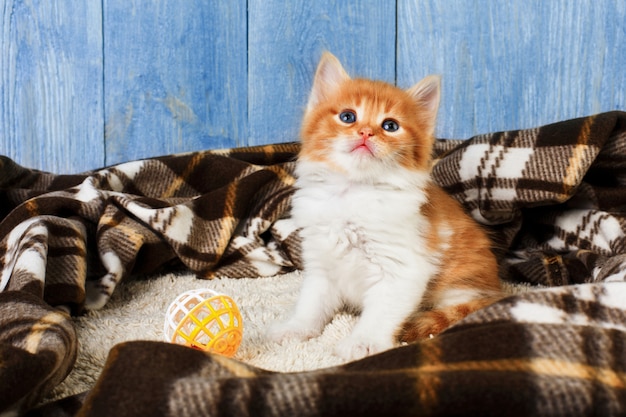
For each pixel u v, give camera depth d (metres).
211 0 0.55
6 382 0.27
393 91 0.42
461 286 0.41
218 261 0.46
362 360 0.28
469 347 0.27
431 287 0.41
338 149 0.40
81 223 0.44
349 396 0.24
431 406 0.24
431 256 0.40
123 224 0.44
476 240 0.42
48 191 0.49
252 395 0.25
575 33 0.54
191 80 0.56
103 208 0.45
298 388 0.25
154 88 0.56
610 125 0.44
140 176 0.50
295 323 0.38
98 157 0.56
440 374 0.25
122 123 0.56
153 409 0.25
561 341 0.27
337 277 0.41
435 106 0.42
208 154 0.52
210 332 0.32
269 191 0.49
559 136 0.44
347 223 0.39
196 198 0.48
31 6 0.54
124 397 0.25
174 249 0.45
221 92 0.56
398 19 0.55
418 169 0.41
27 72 0.55
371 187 0.40
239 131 0.56
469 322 0.30
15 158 0.56
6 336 0.30
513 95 0.55
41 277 0.36
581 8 0.54
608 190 0.47
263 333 0.38
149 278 0.46
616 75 0.54
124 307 0.41
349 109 0.41
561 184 0.44
